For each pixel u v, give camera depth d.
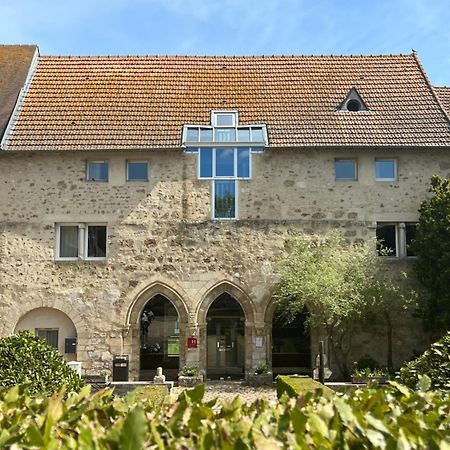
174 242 22.12
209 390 19.69
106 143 22.08
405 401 5.75
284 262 21.73
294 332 22.20
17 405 5.80
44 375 10.98
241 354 22.05
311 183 22.41
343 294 20.59
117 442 4.43
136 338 21.75
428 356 10.23
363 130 22.75
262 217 22.25
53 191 22.31
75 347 21.70
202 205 22.30
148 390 14.02
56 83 24.73
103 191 22.33
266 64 26.05
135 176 22.67
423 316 20.72
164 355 21.94
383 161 22.80
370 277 21.42
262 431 4.79
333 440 4.68
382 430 4.76
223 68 25.83
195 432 4.91
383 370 20.23
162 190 22.38
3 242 22.09
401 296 20.97
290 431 4.85
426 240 20.45
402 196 22.39
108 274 21.97
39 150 21.86
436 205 20.73
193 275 21.97
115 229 22.17
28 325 21.95
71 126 22.73
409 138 22.33
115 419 5.39
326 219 22.27
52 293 21.88
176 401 5.97
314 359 21.61
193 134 22.61
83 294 21.88
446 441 4.70
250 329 21.77
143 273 21.98
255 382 20.84
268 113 23.55
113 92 24.36
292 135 22.53
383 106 23.86
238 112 23.55
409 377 10.18
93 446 4.43
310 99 24.22
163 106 23.77
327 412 5.00
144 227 22.19
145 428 4.43
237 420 5.08
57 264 22.00
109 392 6.20
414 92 24.45
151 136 22.42
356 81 25.16
